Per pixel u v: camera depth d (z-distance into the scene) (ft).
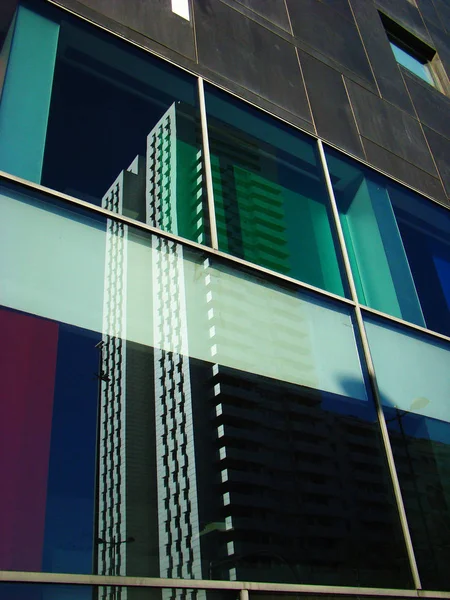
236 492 14.37
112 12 21.88
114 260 16.17
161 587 12.14
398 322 21.99
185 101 22.07
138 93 21.01
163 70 22.13
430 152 31.81
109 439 13.52
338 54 31.55
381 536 15.89
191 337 16.31
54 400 13.32
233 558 13.32
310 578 14.01
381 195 26.68
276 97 25.58
